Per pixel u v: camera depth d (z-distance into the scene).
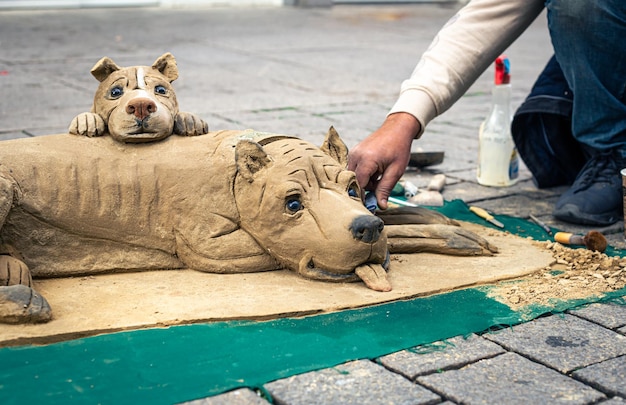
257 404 2.18
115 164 3.04
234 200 3.08
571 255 3.41
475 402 2.22
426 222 3.58
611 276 3.17
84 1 14.06
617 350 2.55
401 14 15.07
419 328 2.67
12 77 7.70
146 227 3.05
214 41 10.88
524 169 5.18
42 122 5.71
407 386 2.30
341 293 2.90
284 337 2.57
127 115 3.03
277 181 3.00
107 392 2.22
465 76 3.87
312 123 6.09
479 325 2.71
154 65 3.29
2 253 2.88
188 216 3.06
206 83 7.80
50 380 2.27
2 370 2.32
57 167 2.97
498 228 3.90
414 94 3.71
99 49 9.75
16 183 2.89
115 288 2.90
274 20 13.59
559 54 4.09
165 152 3.10
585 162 4.65
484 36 3.90
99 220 2.99
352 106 6.90
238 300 2.81
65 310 2.68
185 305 2.75
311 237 2.97
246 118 6.18
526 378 2.37
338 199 3.01
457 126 6.38
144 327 2.59
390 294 2.91
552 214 4.09
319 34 12.05
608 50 3.90
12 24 11.81
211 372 2.34
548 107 4.39
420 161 5.00
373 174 3.52
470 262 3.30
